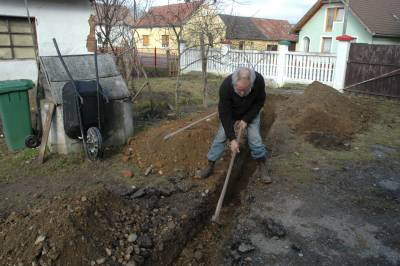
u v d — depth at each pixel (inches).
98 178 192.2
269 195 179.5
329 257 132.9
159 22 377.1
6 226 130.0
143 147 222.7
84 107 206.8
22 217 134.9
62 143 222.4
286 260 131.6
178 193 176.4
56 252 115.3
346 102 342.0
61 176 194.7
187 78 624.1
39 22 408.8
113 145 237.5
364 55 476.4
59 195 170.9
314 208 167.0
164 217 153.1
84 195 139.9
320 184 191.6
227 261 132.5
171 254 139.5
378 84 466.9
